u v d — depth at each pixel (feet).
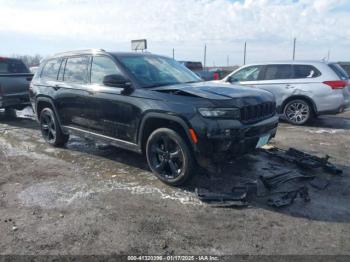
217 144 12.00
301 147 19.83
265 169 15.53
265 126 13.47
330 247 9.36
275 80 27.76
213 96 12.59
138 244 9.59
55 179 14.76
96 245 9.56
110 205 12.09
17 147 20.30
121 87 14.32
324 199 12.45
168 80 15.61
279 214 11.30
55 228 10.51
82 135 17.65
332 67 26.08
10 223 10.85
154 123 14.02
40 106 20.77
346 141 21.35
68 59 18.57
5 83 27.22
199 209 11.71
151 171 15.64
